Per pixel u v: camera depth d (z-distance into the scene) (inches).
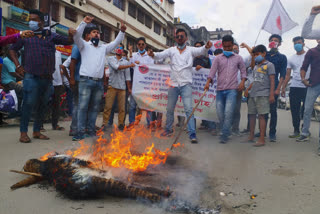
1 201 79.9
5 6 388.2
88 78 168.9
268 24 183.8
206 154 138.4
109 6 756.6
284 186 96.1
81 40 165.5
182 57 187.9
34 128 170.4
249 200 84.2
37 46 155.0
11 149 139.6
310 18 151.4
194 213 74.7
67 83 224.5
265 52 169.2
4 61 218.4
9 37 125.0
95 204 79.4
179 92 191.8
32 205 77.8
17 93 234.2
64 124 244.1
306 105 178.4
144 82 226.2
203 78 214.2
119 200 82.2
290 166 120.6
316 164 124.1
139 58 239.6
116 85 212.8
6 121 240.2
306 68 171.9
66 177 84.4
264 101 166.4
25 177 99.3
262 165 121.3
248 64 200.5
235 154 140.1
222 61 179.9
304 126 180.9
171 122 193.9
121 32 186.4
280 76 181.3
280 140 185.6
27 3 419.5
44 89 163.5
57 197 83.6
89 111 181.3
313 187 95.5
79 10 622.2
